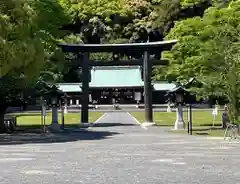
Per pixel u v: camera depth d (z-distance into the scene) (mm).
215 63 28375
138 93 78062
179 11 76438
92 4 90500
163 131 30859
